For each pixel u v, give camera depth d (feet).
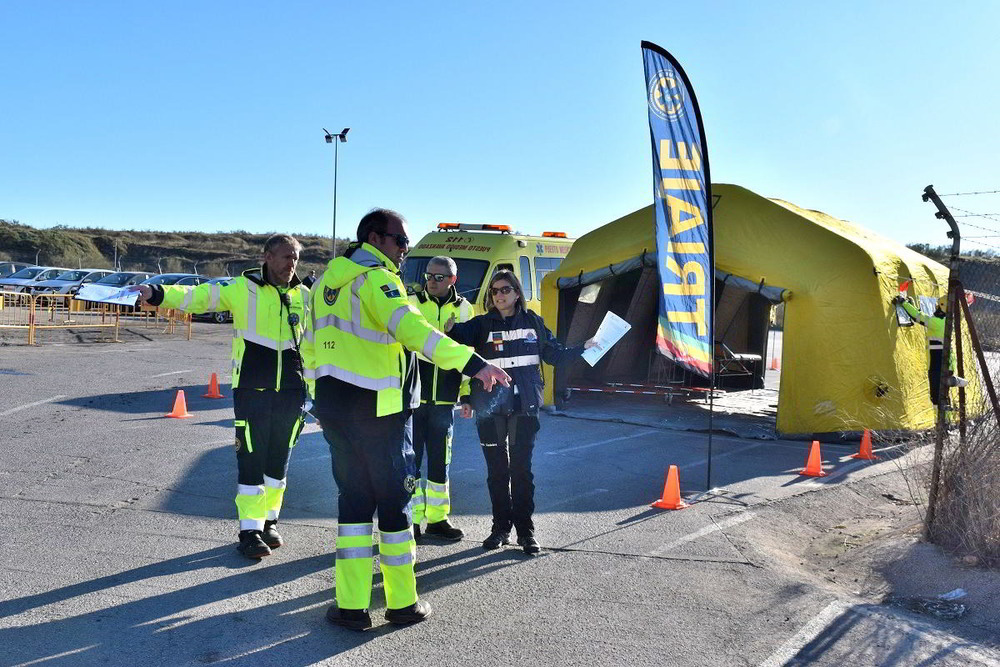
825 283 34.71
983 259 23.04
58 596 15.20
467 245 49.47
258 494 17.97
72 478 23.61
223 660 13.01
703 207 24.93
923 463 23.18
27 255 224.53
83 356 57.36
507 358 18.53
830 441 34.50
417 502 19.58
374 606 15.47
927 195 19.48
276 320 18.12
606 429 36.47
